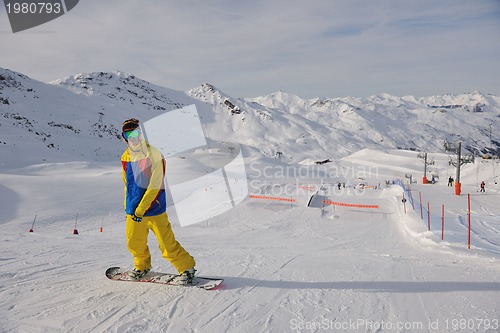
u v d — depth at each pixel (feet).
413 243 46.65
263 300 11.11
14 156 335.47
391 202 100.83
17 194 125.70
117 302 10.75
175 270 14.58
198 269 15.05
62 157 386.52
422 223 60.95
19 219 97.25
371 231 64.95
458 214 80.43
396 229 65.62
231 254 20.40
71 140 527.81
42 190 133.59
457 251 29.84
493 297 11.63
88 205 116.57
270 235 59.06
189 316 9.79
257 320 9.58
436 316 9.95
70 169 255.70
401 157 403.34
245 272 14.53
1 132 431.84
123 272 13.61
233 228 69.77
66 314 9.76
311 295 11.66
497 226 60.75
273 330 8.99
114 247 23.91
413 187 143.54
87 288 12.04
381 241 51.29
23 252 19.11
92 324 9.13
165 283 12.49
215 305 10.63
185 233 60.90
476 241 43.55
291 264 16.44
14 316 9.54
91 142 550.36
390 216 82.02
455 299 11.43
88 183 156.04
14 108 639.76
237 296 11.46
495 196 111.55
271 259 17.88
